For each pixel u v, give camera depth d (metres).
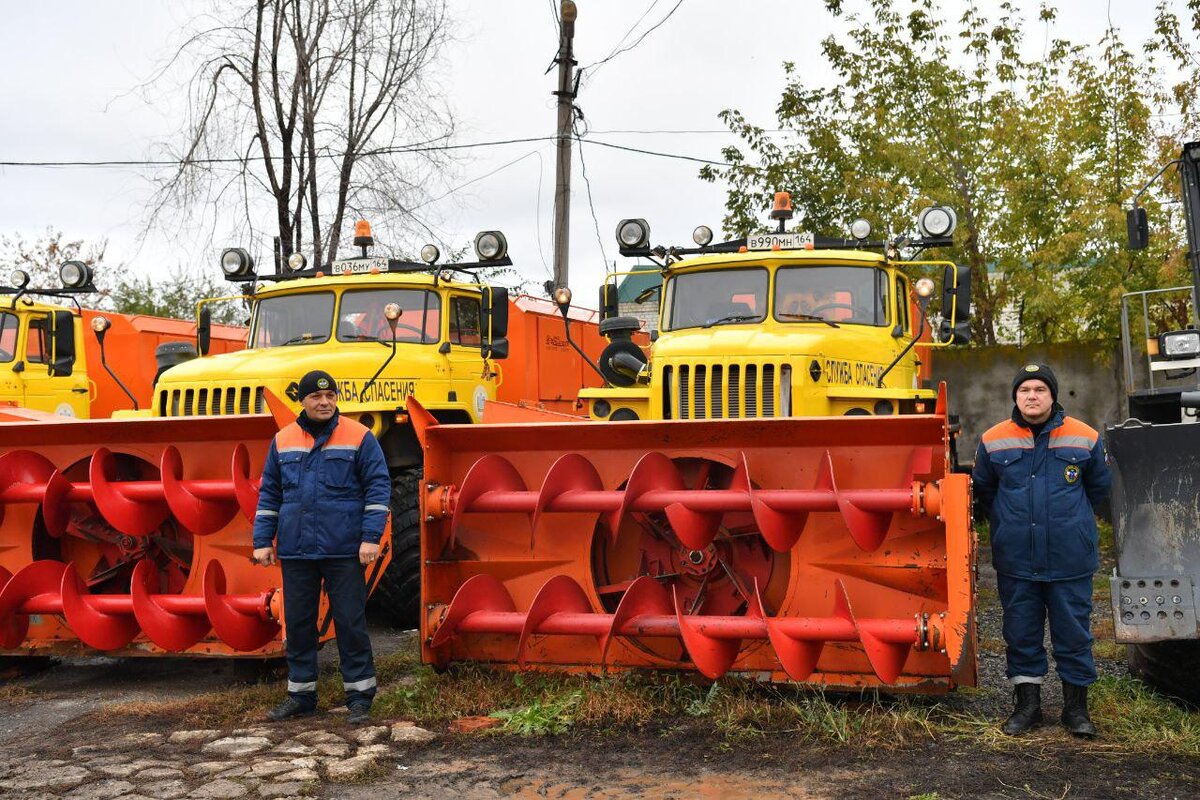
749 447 6.07
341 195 16.19
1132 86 15.80
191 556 7.07
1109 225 14.89
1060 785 4.54
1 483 6.89
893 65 16.53
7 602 6.63
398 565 8.42
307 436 6.02
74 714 6.21
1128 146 15.99
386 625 8.88
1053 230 15.98
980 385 16.20
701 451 6.15
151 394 14.06
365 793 4.67
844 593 5.54
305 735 5.50
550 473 5.91
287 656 5.96
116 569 7.12
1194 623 4.96
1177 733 5.20
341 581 5.89
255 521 6.05
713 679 5.75
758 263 9.16
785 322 9.02
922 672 5.64
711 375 8.02
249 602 6.39
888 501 5.46
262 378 8.85
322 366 9.13
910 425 5.66
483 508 6.13
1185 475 5.05
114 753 5.29
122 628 6.70
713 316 9.24
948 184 16.36
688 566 6.19
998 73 16.45
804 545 5.90
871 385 8.70
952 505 5.33
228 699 6.27
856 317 9.02
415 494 8.58
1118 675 6.36
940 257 16.14
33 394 11.70
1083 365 15.80
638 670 6.07
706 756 5.05
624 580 6.37
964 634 5.22
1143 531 5.08
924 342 9.59
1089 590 5.30
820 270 9.12
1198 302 7.82
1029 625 5.35
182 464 6.81
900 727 5.31
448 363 9.97
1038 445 5.37
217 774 4.91
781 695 5.80
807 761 4.94
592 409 8.43
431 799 4.59
